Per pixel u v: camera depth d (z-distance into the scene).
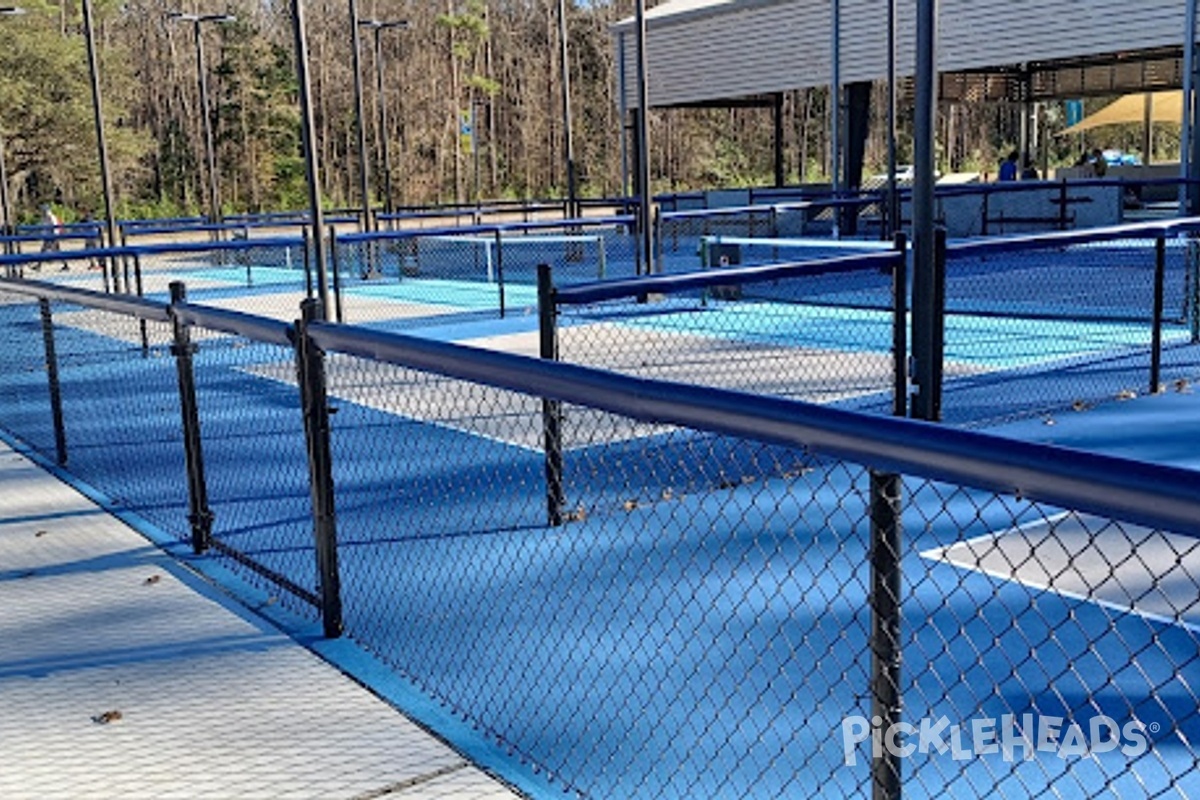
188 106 73.88
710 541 5.75
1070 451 2.12
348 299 19.50
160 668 4.64
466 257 26.91
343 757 3.85
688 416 2.94
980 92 34.28
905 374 7.34
